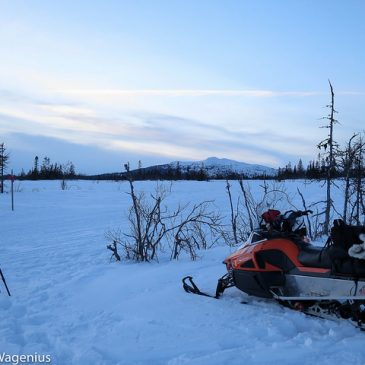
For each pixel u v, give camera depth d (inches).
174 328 193.3
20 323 210.7
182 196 1114.7
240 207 831.1
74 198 1140.5
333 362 155.3
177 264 320.5
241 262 219.6
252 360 159.0
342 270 184.9
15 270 340.2
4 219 722.8
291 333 185.6
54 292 265.1
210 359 160.2
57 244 473.7
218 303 225.0
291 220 213.3
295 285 205.0
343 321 191.3
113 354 169.3
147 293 249.4
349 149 460.8
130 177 380.2
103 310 225.3
